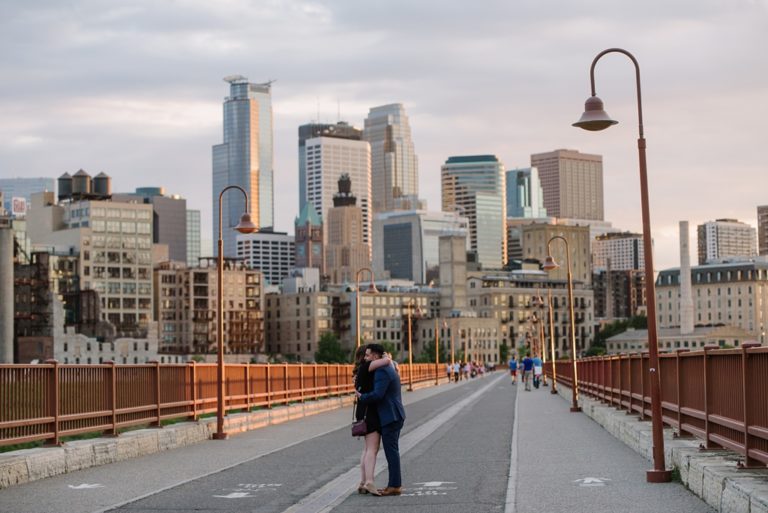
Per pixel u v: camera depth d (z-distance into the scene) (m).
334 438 34.84
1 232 193.50
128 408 29.14
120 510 18.16
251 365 42.72
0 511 18.09
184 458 27.62
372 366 20.14
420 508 18.00
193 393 34.97
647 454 24.88
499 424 40.72
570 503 17.91
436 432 36.81
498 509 17.61
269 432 38.12
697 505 17.33
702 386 21.52
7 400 22.64
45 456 23.05
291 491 20.62
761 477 16.34
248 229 36.75
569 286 54.12
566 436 33.25
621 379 37.75
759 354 17.12
